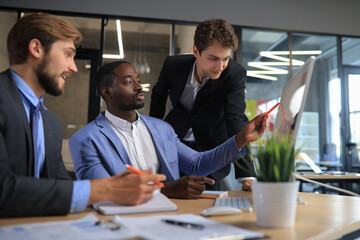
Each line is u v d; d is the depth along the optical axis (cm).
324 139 498
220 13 474
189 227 57
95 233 52
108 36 450
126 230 55
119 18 450
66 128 459
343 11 512
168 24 465
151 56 457
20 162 83
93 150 122
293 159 65
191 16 466
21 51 90
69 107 461
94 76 446
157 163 139
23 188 68
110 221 62
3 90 84
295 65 493
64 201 71
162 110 204
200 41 159
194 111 186
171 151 143
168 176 135
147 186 79
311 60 85
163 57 460
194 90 186
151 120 147
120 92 135
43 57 91
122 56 451
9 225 60
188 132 192
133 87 136
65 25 93
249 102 475
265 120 124
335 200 103
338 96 505
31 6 430
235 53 476
